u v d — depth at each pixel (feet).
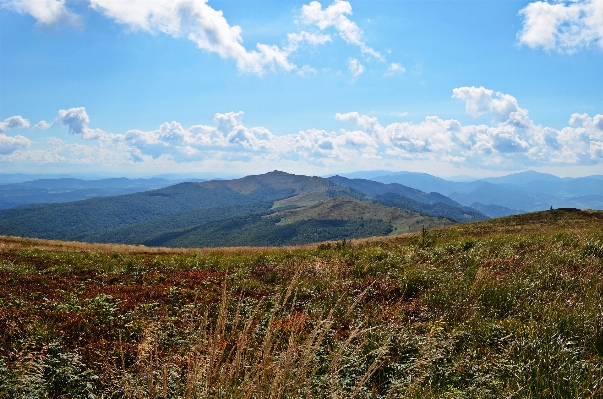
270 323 13.89
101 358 18.95
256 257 59.98
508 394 14.19
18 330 22.27
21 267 50.42
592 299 24.53
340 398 13.14
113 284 40.01
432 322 22.45
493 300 26.35
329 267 43.24
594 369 15.44
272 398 11.36
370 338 19.70
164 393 12.24
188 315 26.61
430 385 15.40
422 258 47.44
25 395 15.19
